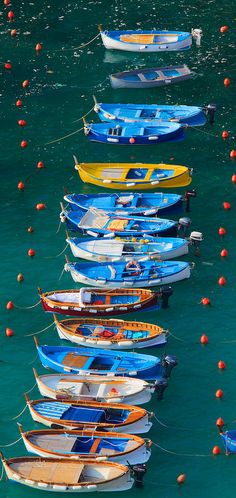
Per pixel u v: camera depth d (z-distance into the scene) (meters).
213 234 169.50
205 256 164.62
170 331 148.88
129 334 145.75
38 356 144.38
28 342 147.38
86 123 195.50
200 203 177.38
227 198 178.38
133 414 130.00
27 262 164.00
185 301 155.12
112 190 180.88
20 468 122.62
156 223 169.25
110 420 130.75
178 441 130.12
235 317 151.38
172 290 153.00
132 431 129.75
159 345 145.12
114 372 137.00
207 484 124.50
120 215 170.50
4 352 145.38
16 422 133.00
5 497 123.25
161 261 160.00
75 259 164.25
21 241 168.75
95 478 122.38
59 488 121.06
